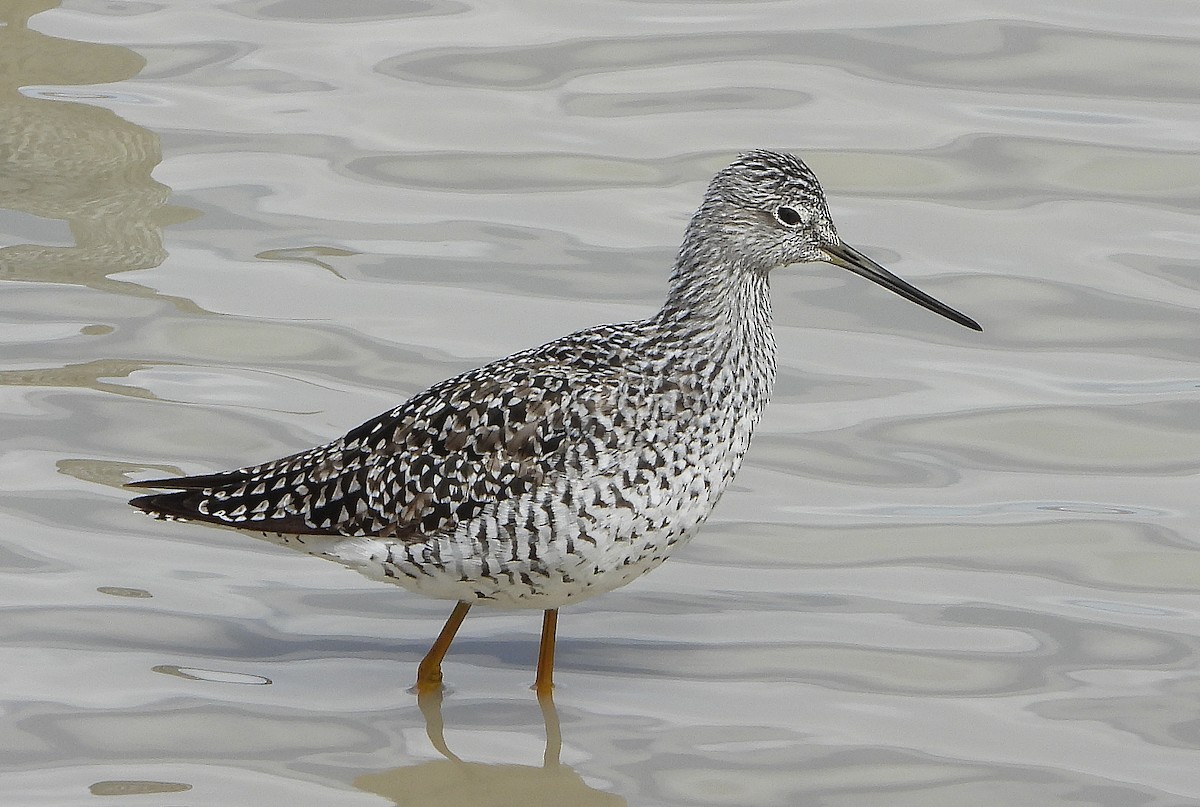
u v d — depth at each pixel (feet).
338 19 67.77
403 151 59.52
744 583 39.91
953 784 32.76
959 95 63.00
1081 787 32.60
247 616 38.06
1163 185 57.82
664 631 38.24
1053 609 38.63
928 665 36.68
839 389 47.91
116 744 33.24
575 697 35.78
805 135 60.70
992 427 46.01
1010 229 55.67
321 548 35.58
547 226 55.36
